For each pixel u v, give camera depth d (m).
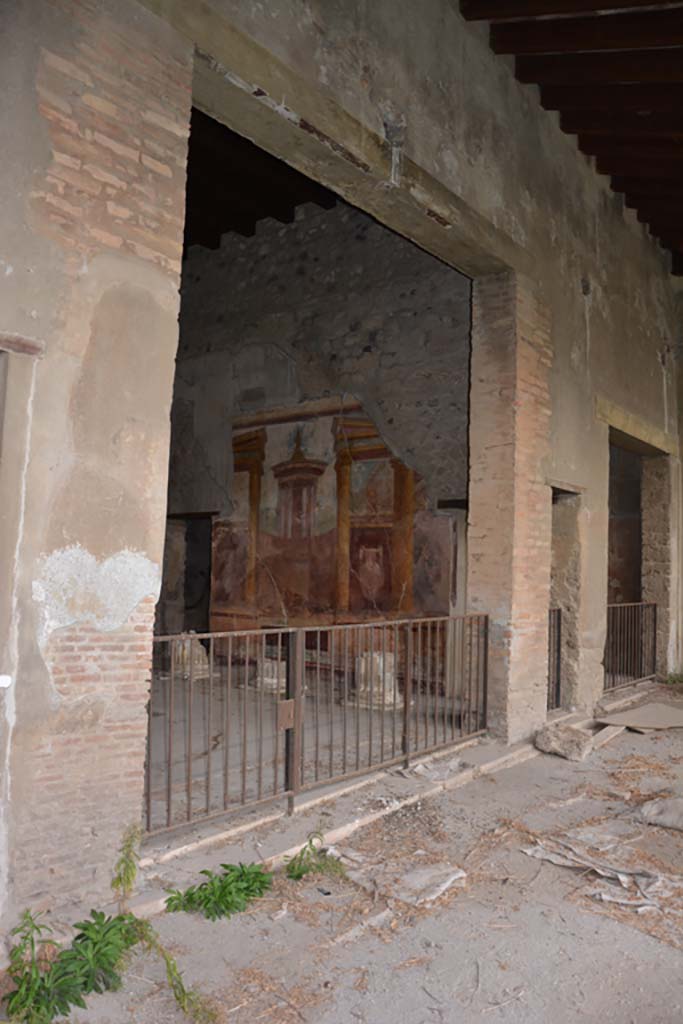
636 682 9.73
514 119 6.79
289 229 10.23
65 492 3.33
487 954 3.26
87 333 3.41
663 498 10.53
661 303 10.25
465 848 4.36
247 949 3.22
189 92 3.84
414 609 8.66
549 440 7.09
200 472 10.90
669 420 10.37
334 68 4.78
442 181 5.72
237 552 10.37
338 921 3.49
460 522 8.43
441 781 5.35
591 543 7.99
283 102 4.38
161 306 3.70
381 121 5.16
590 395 7.99
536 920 3.57
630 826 4.77
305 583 9.62
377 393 9.20
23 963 2.91
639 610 10.27
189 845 3.97
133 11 3.60
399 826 4.62
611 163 8.31
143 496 3.61
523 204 6.82
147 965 3.08
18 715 3.17
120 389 3.53
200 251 11.19
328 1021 2.78
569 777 5.77
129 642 3.55
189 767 3.98
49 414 3.28
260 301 10.41
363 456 9.23
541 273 7.05
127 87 3.57
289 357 10.02
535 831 4.64
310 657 9.41
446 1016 2.83
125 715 3.52
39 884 3.23
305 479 9.72
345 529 9.31
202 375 10.98
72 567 3.35
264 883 3.71
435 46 5.78
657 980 3.10
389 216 5.72
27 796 3.20
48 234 3.27
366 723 6.84
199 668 9.27
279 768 5.41
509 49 6.48
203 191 9.73
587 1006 2.92
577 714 7.67
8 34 3.18
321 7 4.70
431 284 8.91
